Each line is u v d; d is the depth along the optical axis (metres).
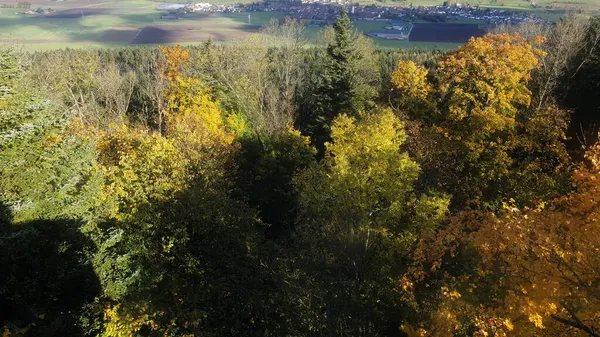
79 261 17.77
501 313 11.69
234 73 44.16
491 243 13.44
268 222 32.22
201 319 17.97
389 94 38.31
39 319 16.69
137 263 18.73
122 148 26.02
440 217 19.38
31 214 17.58
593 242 11.54
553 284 11.04
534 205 20.69
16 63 20.73
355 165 20.64
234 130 37.69
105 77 43.84
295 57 53.16
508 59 27.50
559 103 32.53
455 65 30.27
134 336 16.89
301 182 23.89
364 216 19.55
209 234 21.23
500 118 26.00
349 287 17.02
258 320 18.94
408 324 14.91
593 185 13.28
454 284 14.02
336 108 39.44
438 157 26.08
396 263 19.50
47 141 19.86
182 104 41.41
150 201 21.14
